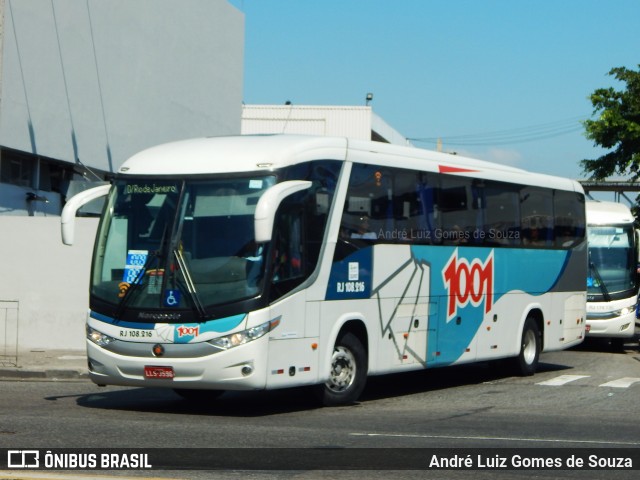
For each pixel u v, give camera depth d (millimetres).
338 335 14711
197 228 13234
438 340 17016
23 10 23812
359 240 14984
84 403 14594
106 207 13836
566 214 21594
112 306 13344
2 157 23656
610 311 27672
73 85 26141
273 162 13375
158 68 30906
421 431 11945
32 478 8273
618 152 31594
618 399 16484
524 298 19844
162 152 14078
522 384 18891
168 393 16453
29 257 21828
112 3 28016
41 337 21781
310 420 13062
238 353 12812
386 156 15758
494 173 18875
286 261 13484
